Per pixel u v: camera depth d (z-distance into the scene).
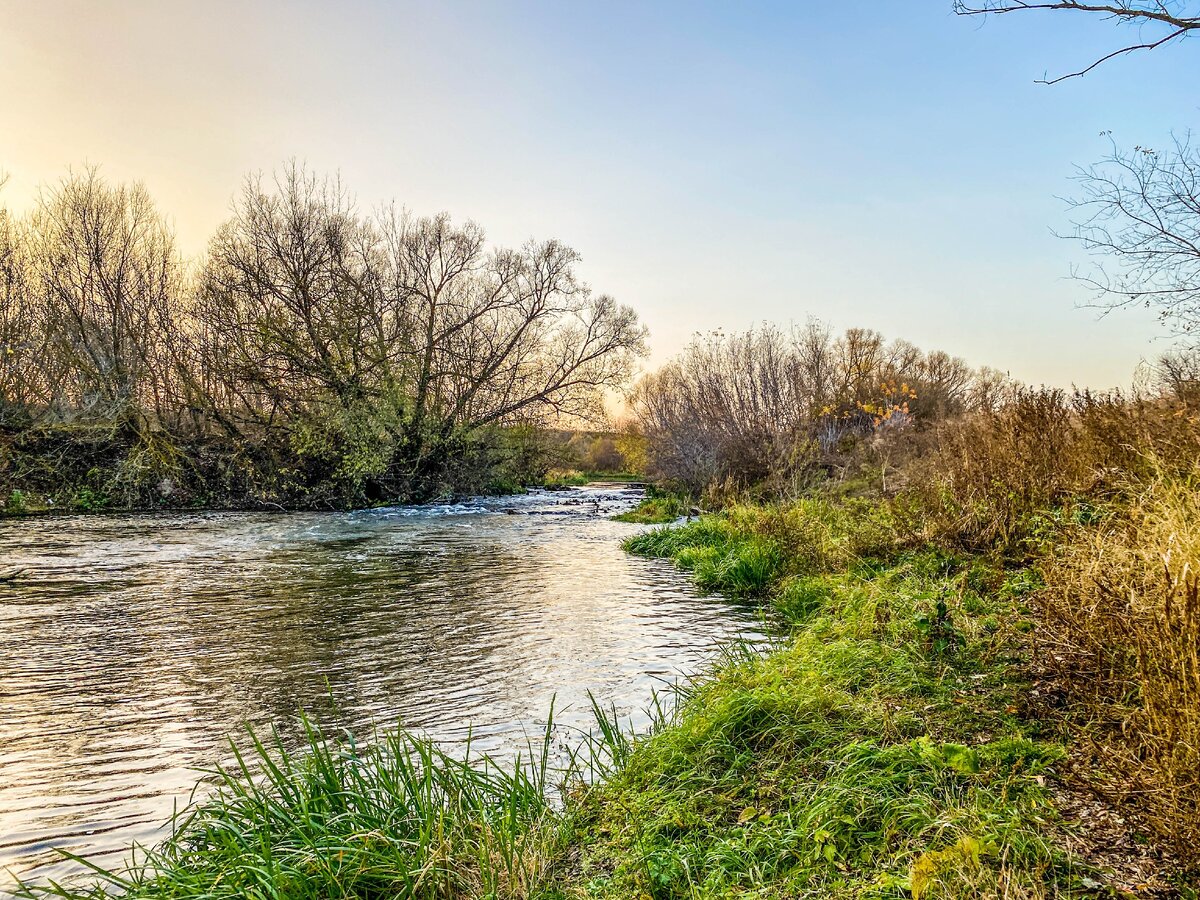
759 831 3.93
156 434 26.27
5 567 13.65
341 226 29.22
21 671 7.64
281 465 26.80
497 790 4.57
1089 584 5.18
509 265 30.89
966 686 5.47
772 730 5.08
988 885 3.04
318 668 7.73
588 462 52.25
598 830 4.32
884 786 4.13
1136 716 3.98
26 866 4.14
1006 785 3.90
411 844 3.87
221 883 3.57
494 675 7.47
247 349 26.97
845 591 9.01
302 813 4.04
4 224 27.89
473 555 15.79
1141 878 3.12
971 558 8.59
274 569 13.77
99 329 26.73
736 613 10.20
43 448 24.34
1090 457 8.84
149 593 11.53
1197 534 4.54
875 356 31.28
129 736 6.00
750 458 24.78
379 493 28.44
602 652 8.27
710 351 27.62
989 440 10.14
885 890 3.23
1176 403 8.99
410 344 28.41
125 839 4.44
